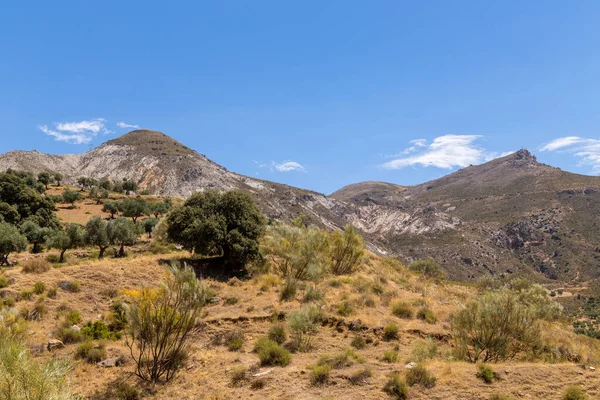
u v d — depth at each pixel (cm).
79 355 1355
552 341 1714
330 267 2767
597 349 1836
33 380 718
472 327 1520
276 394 1083
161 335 1264
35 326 1538
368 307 1998
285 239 2753
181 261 2464
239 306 1914
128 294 1828
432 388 1053
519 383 1060
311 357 1389
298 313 1612
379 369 1204
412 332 1695
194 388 1160
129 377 1230
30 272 1986
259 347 1448
